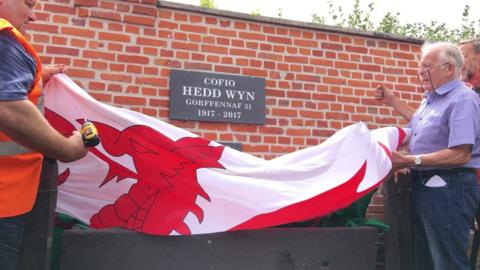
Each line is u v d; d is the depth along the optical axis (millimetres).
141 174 2320
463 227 2525
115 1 3461
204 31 3705
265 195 2357
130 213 2291
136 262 2152
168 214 2270
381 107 4211
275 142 3820
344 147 2566
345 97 4094
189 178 2320
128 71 3459
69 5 3355
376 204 3924
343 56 4133
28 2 1820
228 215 2293
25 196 1757
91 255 2090
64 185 2301
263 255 2297
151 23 3539
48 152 1624
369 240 2469
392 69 4297
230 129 3701
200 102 3615
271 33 3910
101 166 2314
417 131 2768
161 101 3523
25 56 1633
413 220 2619
